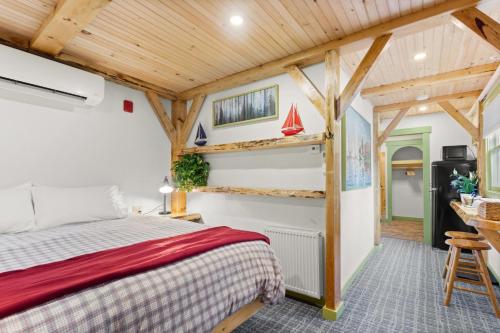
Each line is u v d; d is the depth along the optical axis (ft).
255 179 10.16
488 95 10.85
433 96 13.60
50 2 6.11
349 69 9.77
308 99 8.84
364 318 7.63
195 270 4.80
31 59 7.53
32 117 8.41
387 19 6.75
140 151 11.40
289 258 8.72
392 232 19.15
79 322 3.31
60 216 7.88
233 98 10.88
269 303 6.22
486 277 7.98
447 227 14.65
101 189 9.36
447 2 6.01
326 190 7.86
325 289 8.07
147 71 9.98
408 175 24.52
